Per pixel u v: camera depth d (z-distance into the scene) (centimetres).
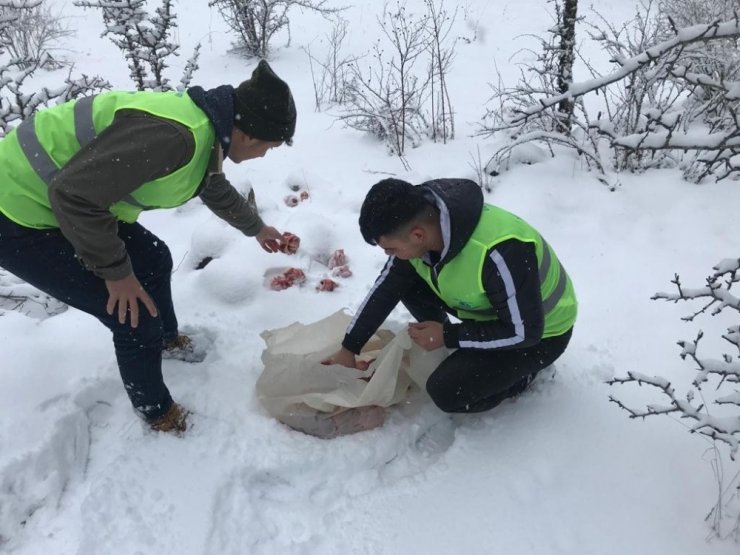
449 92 535
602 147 422
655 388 257
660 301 302
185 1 801
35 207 187
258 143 198
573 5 409
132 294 192
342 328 262
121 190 171
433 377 234
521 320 205
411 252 202
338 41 654
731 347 274
